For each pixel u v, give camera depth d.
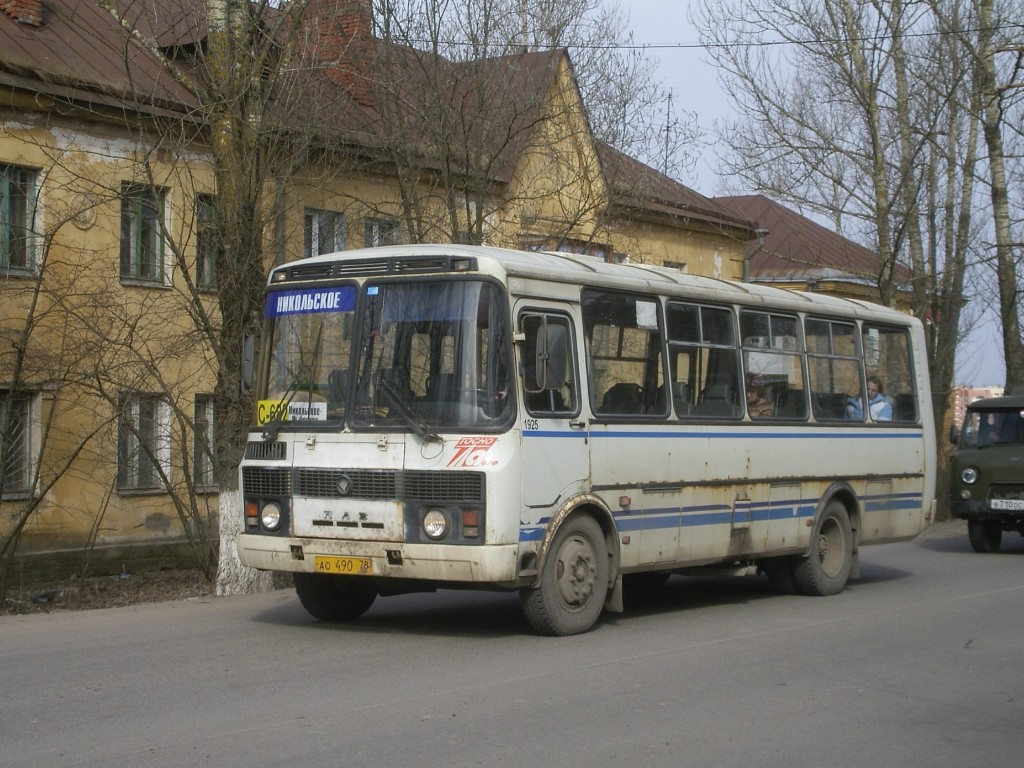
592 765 6.39
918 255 25.78
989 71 25.17
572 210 21.92
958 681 8.98
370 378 9.98
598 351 10.75
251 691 8.02
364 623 11.26
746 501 12.56
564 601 10.31
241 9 14.62
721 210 32.06
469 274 9.78
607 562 10.74
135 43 19.59
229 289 14.38
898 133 25.30
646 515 11.19
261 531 10.30
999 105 25.45
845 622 11.78
